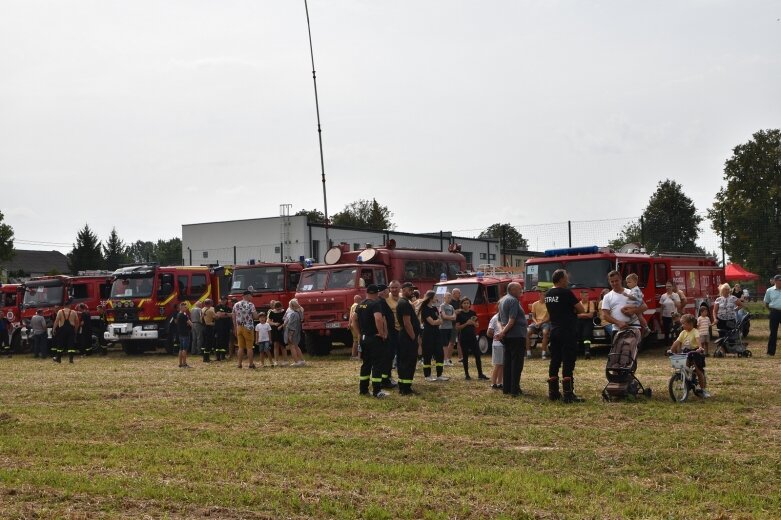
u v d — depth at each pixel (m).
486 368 21.84
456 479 9.57
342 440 11.90
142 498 8.90
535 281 26.31
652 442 11.38
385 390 17.36
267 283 31.06
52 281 35.75
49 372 24.45
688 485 9.22
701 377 15.13
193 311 32.06
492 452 11.04
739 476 9.57
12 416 14.77
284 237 57.44
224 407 15.54
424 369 19.03
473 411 14.32
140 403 16.44
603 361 23.27
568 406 14.54
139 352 34.38
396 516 8.24
